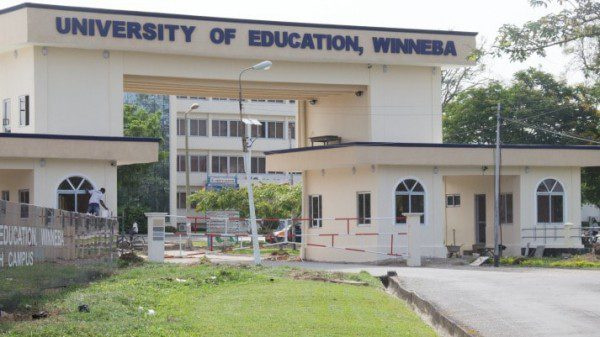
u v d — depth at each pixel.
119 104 34.72
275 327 14.01
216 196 58.53
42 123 33.75
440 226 37.53
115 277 22.55
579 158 39.28
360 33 37.91
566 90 57.03
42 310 14.54
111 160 32.75
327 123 41.62
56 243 17.58
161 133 73.69
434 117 39.69
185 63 35.88
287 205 55.19
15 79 34.97
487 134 56.94
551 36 18.75
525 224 39.03
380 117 38.88
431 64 38.91
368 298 19.09
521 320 16.05
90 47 33.84
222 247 46.59
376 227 36.41
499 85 57.72
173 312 15.55
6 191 34.34
